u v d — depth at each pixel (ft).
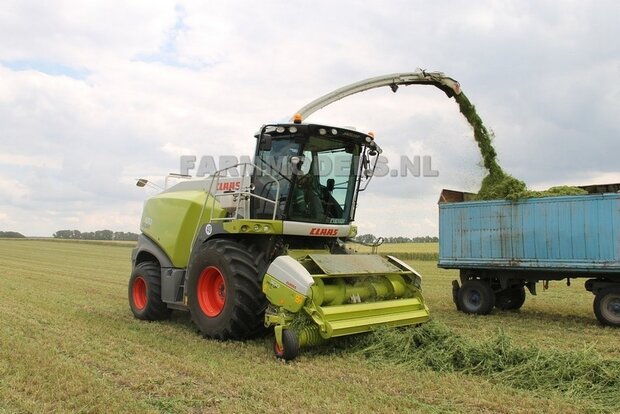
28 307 35.35
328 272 23.21
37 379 18.31
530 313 40.91
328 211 28.40
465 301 41.01
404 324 25.55
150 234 33.14
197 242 28.14
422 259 128.57
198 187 32.27
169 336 26.73
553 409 15.94
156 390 17.56
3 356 21.36
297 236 28.19
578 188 39.06
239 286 24.35
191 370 19.77
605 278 35.58
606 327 33.42
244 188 27.78
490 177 41.04
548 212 37.17
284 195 26.66
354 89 33.65
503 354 20.38
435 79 34.58
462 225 41.88
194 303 26.73
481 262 40.45
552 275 38.17
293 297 22.07
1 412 15.43
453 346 21.47
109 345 23.99
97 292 46.65
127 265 90.43
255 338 25.84
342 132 27.50
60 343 24.12
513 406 16.29
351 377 19.38
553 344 27.40
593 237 35.06
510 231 39.04
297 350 21.53
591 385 17.79
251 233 25.86
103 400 16.22
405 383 18.60
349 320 23.27
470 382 18.69
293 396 17.01
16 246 178.70
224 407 15.92
